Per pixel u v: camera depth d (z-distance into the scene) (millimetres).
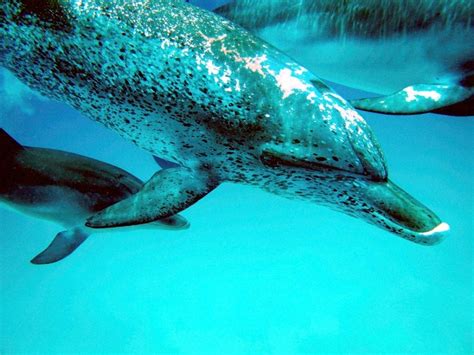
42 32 762
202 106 708
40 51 786
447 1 1007
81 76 774
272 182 775
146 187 831
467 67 1047
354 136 680
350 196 730
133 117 781
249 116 695
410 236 675
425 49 1065
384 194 695
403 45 1081
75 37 739
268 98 691
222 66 698
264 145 708
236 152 739
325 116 681
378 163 685
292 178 745
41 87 863
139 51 711
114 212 815
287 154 695
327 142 677
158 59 707
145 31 710
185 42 705
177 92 711
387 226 712
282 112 688
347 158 675
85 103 826
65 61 772
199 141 750
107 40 721
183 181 812
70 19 733
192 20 724
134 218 796
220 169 784
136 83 729
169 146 793
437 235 658
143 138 818
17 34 785
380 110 1001
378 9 1077
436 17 1023
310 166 693
